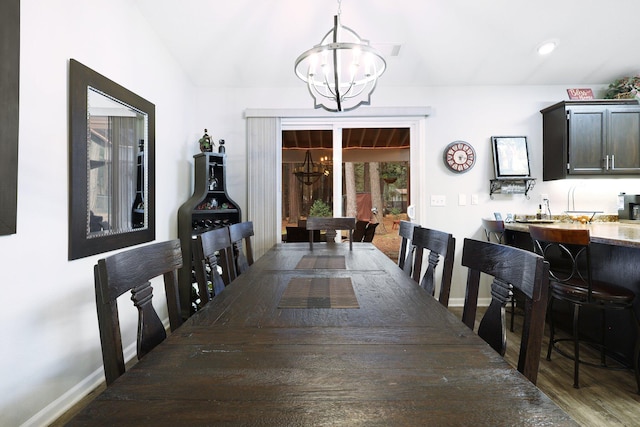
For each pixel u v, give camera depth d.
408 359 0.80
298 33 3.00
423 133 3.72
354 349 0.86
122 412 0.59
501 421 0.57
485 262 1.13
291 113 3.70
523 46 3.12
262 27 2.93
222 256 1.97
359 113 3.67
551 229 2.05
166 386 0.68
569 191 3.66
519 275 0.95
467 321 1.16
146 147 2.59
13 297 1.51
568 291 2.05
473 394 0.65
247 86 3.73
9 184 1.45
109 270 0.89
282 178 3.86
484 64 3.37
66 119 1.81
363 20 2.86
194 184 3.62
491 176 3.69
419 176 3.72
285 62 3.36
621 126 3.32
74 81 1.84
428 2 2.69
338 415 0.59
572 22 2.84
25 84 1.56
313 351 0.85
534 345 0.87
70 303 1.84
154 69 2.81
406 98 3.72
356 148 3.88
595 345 2.34
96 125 2.03
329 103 3.71
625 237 1.99
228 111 3.75
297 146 3.87
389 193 3.86
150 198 2.64
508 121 3.70
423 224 3.70
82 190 1.90
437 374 0.73
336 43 1.75
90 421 0.57
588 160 3.32
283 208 3.85
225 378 0.71
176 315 1.19
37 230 1.63
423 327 1.01
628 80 3.41
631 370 2.02
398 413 0.59
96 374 2.03
